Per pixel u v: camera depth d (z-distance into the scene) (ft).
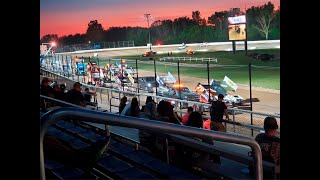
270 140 13.89
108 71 122.72
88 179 10.82
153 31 421.18
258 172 9.20
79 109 5.89
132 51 333.42
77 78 109.50
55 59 131.13
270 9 339.16
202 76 137.39
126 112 26.27
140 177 11.80
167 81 89.10
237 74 141.90
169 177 12.08
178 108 58.03
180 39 403.95
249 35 354.33
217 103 30.83
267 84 114.83
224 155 10.82
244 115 73.51
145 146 16.25
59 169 11.73
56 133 18.26
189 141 12.35
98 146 8.32
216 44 334.03
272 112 74.74
